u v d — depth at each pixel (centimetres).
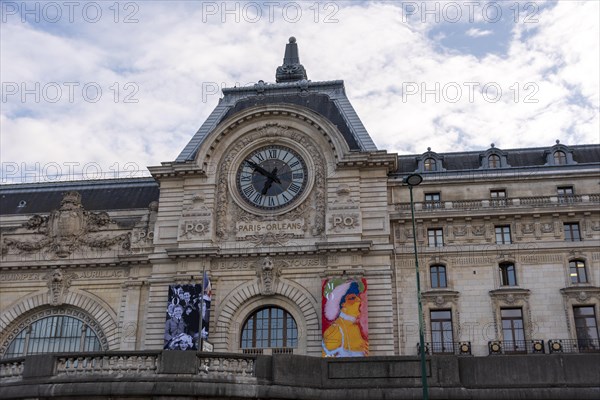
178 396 3020
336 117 6091
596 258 5331
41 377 3167
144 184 6631
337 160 5575
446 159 6112
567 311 5219
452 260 5469
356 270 5234
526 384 3148
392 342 5084
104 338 5594
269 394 3097
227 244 5519
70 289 5738
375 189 5538
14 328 5738
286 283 5341
